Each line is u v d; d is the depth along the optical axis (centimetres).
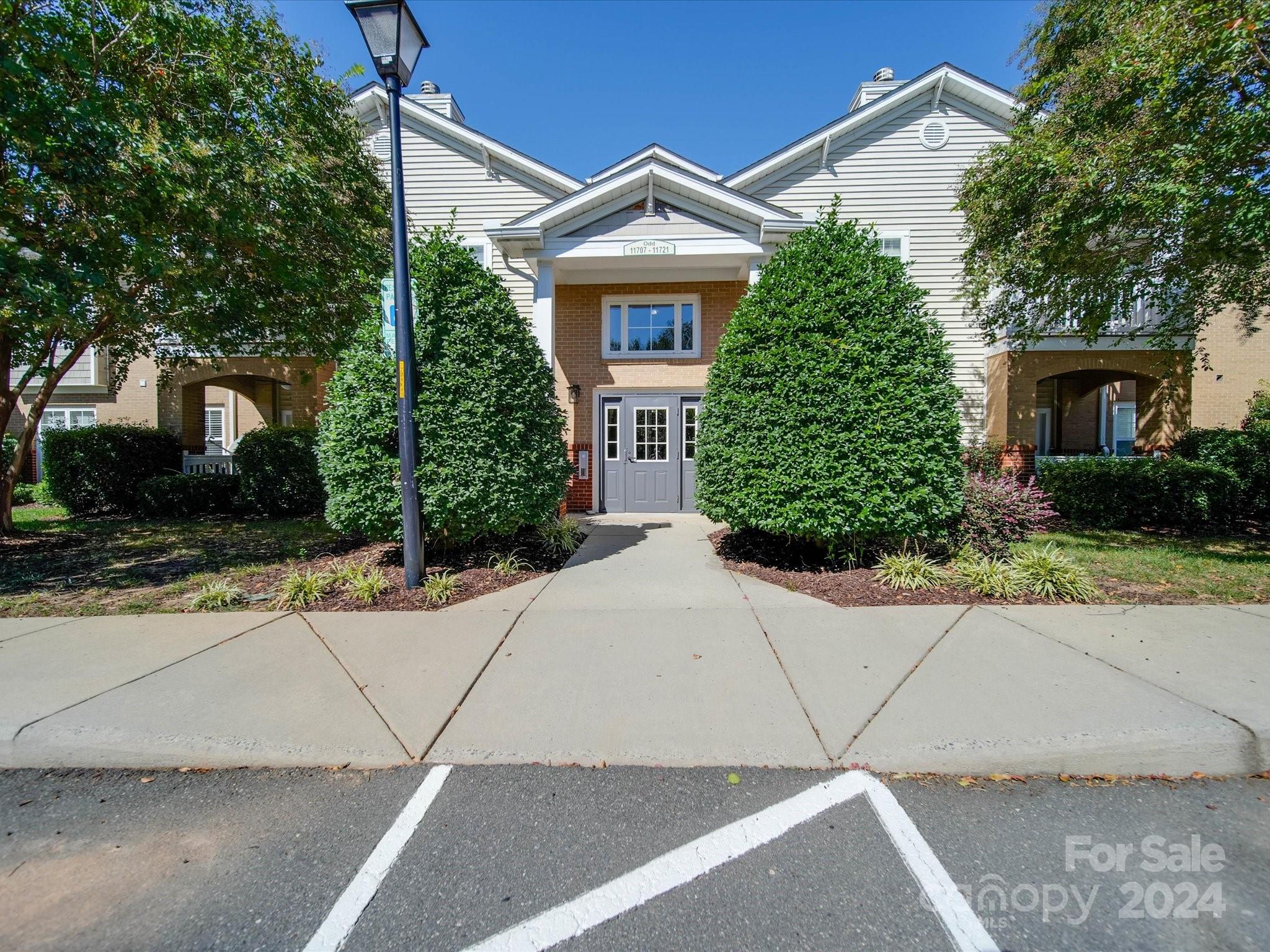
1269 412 1058
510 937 176
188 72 600
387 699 314
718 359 624
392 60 462
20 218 527
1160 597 477
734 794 244
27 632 412
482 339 557
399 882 198
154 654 371
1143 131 513
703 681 333
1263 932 176
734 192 838
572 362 1052
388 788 250
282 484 977
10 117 461
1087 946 171
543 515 601
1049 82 623
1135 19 521
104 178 499
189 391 1229
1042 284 687
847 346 527
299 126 684
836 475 525
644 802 239
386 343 544
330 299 773
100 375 1280
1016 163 622
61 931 177
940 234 1035
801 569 577
